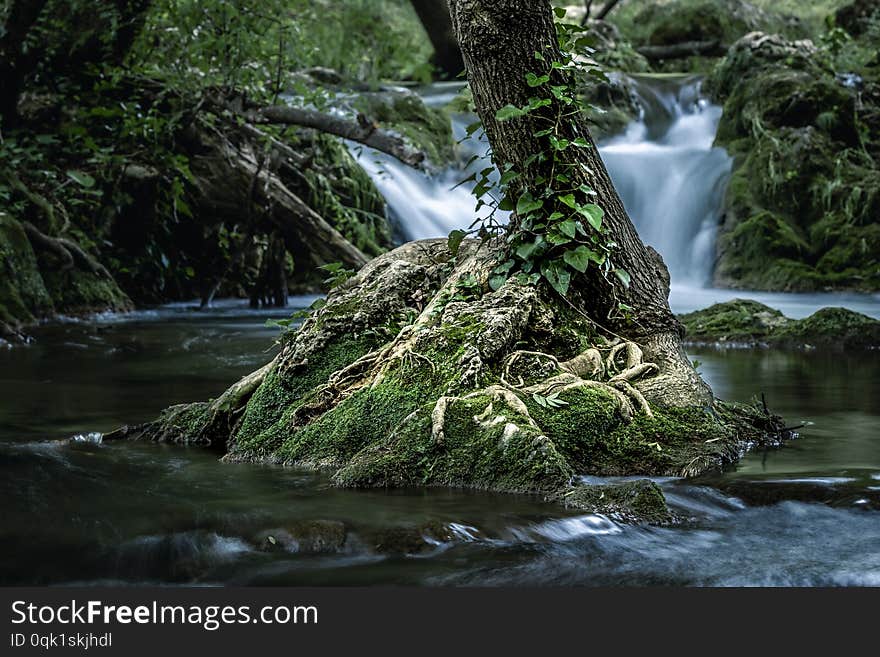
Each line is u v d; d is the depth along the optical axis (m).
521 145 4.87
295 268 15.30
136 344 9.06
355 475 3.87
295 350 4.78
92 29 11.32
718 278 15.78
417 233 15.77
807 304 13.02
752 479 3.81
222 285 14.53
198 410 4.90
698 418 4.39
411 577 3.00
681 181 17.12
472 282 4.83
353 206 14.59
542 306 4.70
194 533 3.29
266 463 4.32
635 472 4.00
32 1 10.84
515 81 4.82
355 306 4.90
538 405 4.19
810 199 15.98
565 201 4.74
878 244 15.04
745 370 7.35
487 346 4.37
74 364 7.67
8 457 4.33
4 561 3.06
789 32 24.97
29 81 11.87
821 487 3.70
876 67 18.69
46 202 11.66
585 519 3.41
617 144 18.66
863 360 7.98
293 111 11.10
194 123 12.74
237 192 12.90
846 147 16.66
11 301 10.44
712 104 19.05
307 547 3.19
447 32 19.53
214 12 11.30
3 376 6.98
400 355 4.45
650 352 4.82
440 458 3.91
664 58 23.78
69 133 11.59
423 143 16.56
